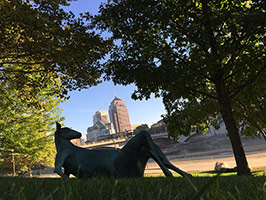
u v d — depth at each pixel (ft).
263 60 34.76
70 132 19.30
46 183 8.79
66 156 17.72
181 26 39.11
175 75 33.12
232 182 7.90
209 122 61.87
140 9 36.52
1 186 7.42
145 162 16.78
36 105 51.49
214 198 3.23
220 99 39.01
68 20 35.96
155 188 5.65
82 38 34.83
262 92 35.83
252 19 25.50
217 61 30.37
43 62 34.88
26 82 43.42
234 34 32.86
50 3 33.06
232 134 37.58
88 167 17.21
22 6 30.04
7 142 65.05
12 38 34.81
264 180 3.90
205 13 34.99
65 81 41.98
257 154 154.61
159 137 323.37
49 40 30.78
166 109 51.01
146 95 37.96
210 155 217.77
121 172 16.38
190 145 338.54
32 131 68.85
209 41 36.96
